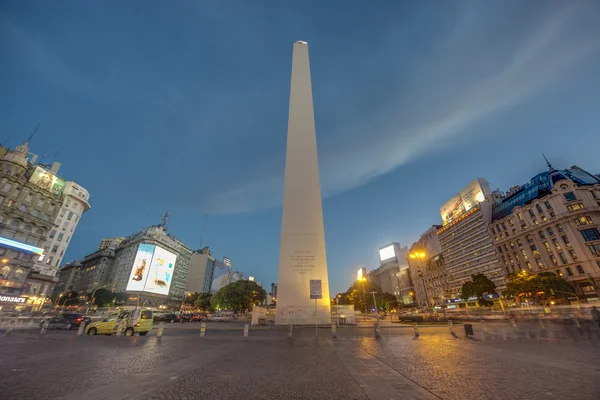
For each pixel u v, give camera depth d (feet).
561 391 21.22
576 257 217.15
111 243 621.72
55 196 281.13
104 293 352.90
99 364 32.91
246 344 55.98
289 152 146.00
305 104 156.97
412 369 30.42
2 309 214.90
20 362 33.63
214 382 25.16
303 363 34.96
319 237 128.88
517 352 40.68
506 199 309.83
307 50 171.94
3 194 239.91
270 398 20.56
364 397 20.62
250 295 286.66
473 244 334.65
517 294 203.10
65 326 92.79
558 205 234.38
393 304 372.99
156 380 25.66
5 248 231.71
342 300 507.71
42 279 266.57
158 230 480.64
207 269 652.48
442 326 101.81
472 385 23.44
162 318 154.71
